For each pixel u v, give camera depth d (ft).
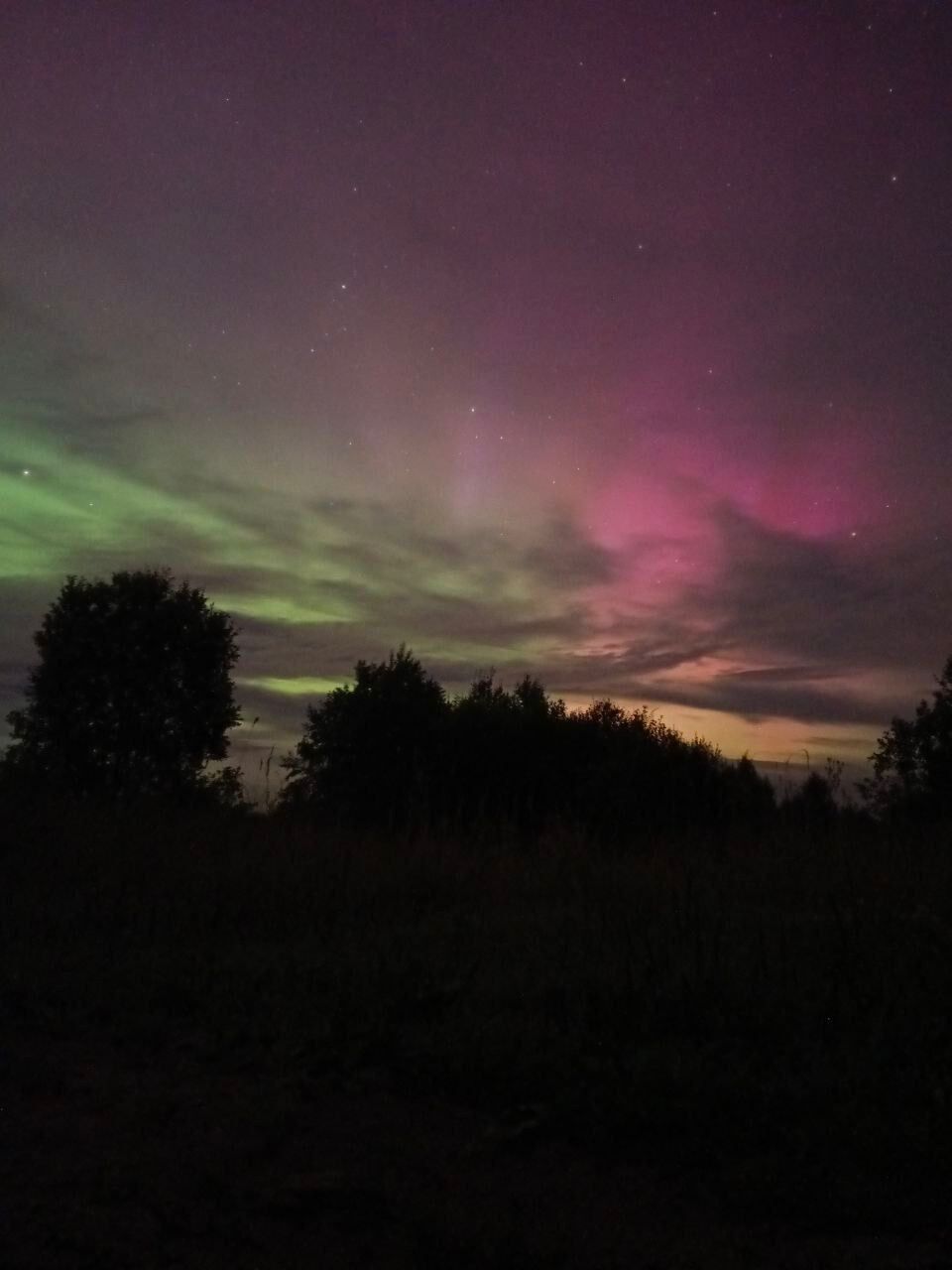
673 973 21.63
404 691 78.43
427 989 21.30
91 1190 14.06
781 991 20.42
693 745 57.47
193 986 23.34
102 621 101.65
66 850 37.52
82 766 98.58
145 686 101.40
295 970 24.08
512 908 30.73
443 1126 16.29
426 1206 13.55
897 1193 13.61
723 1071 17.21
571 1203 13.83
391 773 72.74
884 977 20.48
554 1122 15.90
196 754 102.58
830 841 34.09
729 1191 13.87
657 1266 12.29
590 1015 19.80
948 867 29.78
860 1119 15.30
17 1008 22.35
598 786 57.00
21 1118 16.52
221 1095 17.48
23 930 28.71
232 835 39.83
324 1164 14.94
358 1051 18.80
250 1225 13.19
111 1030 21.17
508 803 65.05
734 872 32.60
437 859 36.52
